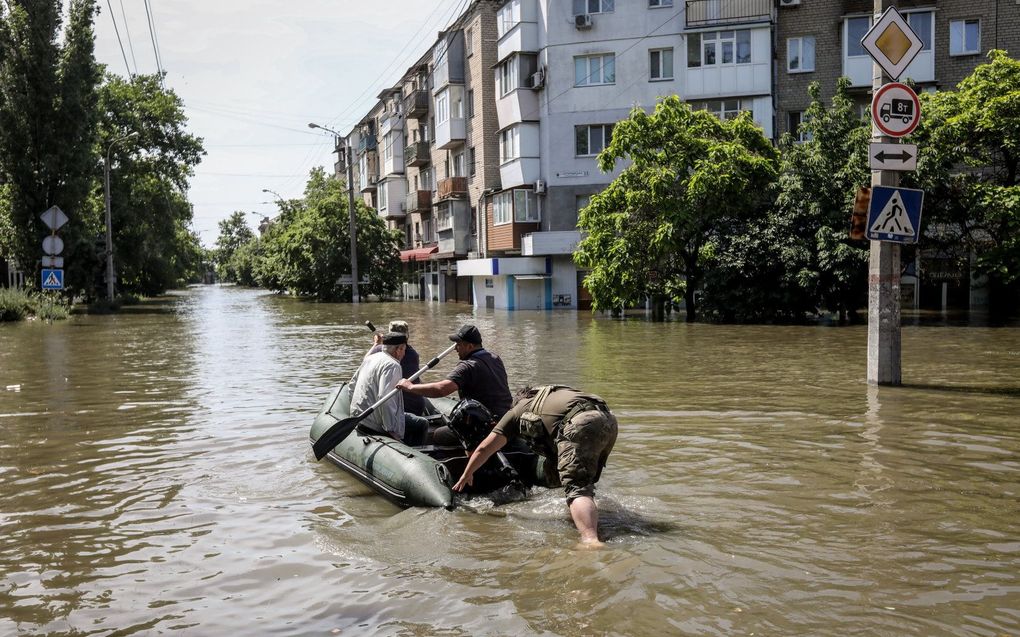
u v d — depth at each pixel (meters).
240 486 6.34
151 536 5.13
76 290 37.16
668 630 3.56
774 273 23.17
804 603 3.83
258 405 10.19
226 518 5.50
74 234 35.59
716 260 23.64
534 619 3.72
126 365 14.95
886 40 10.12
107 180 40.50
